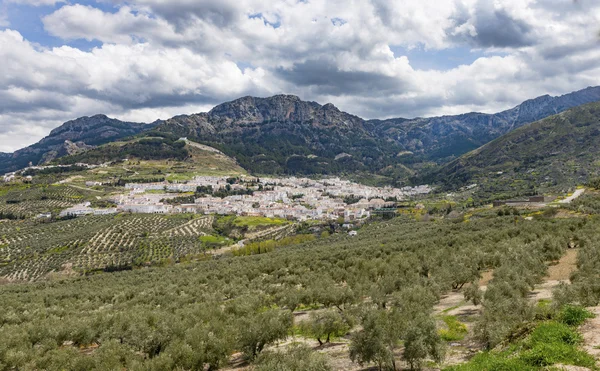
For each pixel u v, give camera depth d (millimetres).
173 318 34125
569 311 19484
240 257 102188
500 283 31578
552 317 20719
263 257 91312
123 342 33625
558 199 130125
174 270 89000
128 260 132000
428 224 127812
